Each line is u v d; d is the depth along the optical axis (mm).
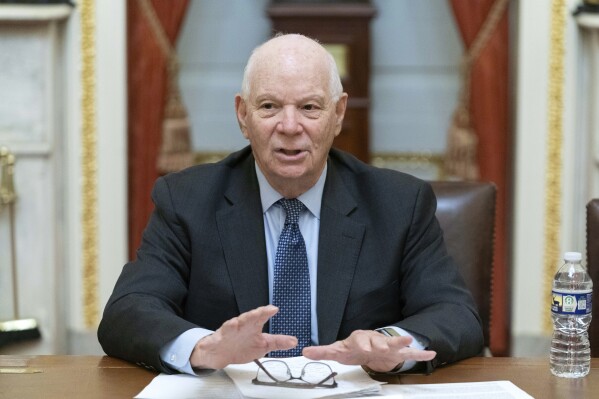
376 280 4488
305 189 4539
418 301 4410
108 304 4270
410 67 10938
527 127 9125
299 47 4316
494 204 5133
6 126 8836
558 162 9094
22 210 8938
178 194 4641
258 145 4328
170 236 4555
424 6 10859
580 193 9117
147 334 3877
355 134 10211
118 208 9266
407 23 10891
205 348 3672
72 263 9312
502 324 9344
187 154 9633
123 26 9094
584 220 9109
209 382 3662
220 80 10945
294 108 4238
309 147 4285
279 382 3613
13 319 8984
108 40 9086
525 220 9219
